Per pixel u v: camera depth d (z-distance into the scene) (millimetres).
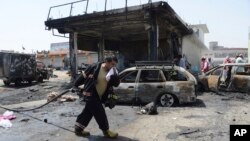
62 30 18844
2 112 9742
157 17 14875
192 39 24766
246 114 8742
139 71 10688
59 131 6879
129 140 6027
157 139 6094
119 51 26031
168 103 10266
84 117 6281
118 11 15062
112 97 6133
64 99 11891
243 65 13391
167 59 21500
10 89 18672
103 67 6020
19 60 20781
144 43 25141
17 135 6613
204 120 7867
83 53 44812
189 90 10125
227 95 12953
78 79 6164
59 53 52812
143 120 7988
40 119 8328
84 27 18406
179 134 6449
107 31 20234
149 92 10406
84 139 6121
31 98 14195
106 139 6090
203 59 18859
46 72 23797
